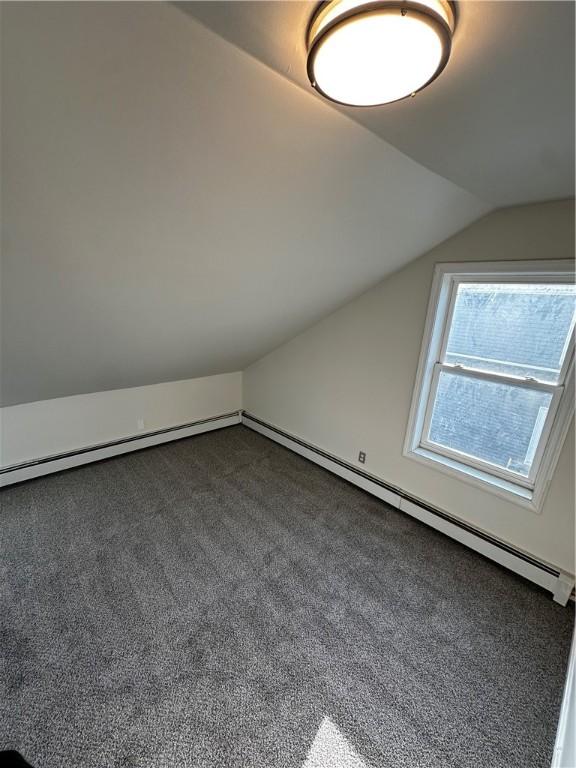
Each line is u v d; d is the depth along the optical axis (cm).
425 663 159
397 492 265
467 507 229
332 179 121
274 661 158
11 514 245
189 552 218
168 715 137
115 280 146
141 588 191
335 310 283
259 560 214
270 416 380
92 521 242
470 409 227
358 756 128
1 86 67
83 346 200
